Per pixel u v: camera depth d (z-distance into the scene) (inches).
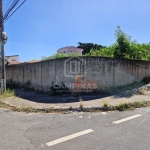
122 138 138.8
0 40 403.9
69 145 129.2
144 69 447.8
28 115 220.5
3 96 359.9
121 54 420.2
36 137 145.7
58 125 175.9
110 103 255.9
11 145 131.3
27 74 505.4
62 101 294.8
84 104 259.0
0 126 177.0
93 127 166.7
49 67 413.7
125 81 393.7
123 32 429.4
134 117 195.0
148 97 294.2
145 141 132.1
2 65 401.7
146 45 557.9
